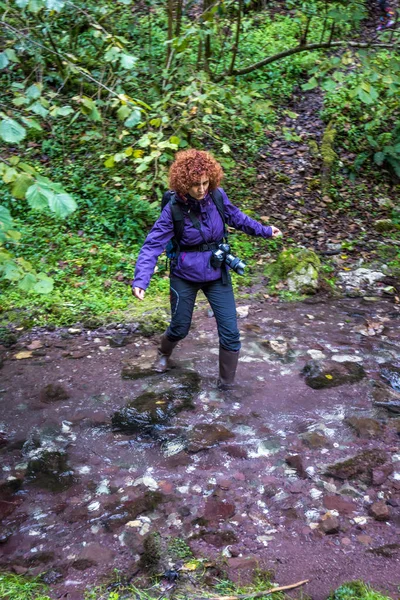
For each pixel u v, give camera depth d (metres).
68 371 4.22
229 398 3.86
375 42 7.16
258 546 2.62
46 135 7.83
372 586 2.37
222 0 6.80
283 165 8.15
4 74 7.82
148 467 3.20
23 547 2.64
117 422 3.61
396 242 6.73
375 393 3.91
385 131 8.74
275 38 11.03
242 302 5.46
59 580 2.44
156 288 5.60
